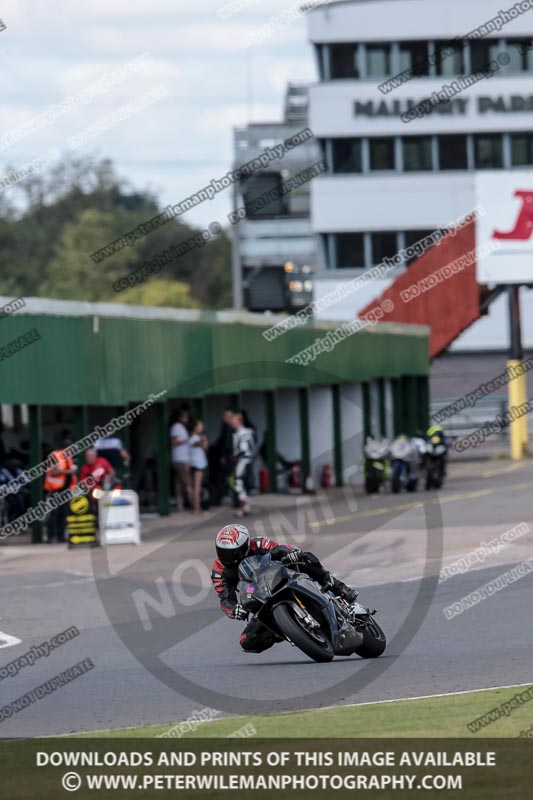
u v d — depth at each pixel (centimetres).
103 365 9788
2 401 8756
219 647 4978
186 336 10725
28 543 9000
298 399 12050
